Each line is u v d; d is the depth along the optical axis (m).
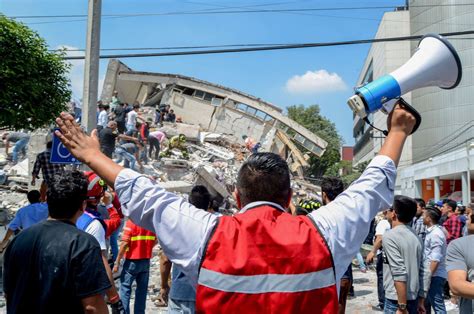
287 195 1.93
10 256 2.79
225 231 1.72
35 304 2.63
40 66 10.30
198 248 1.73
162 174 17.97
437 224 5.84
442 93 50.47
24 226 6.00
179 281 4.41
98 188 4.59
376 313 7.89
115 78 33.00
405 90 1.94
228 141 31.08
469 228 4.18
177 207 1.80
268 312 1.59
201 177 16.97
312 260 1.64
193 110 35.00
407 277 4.55
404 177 41.56
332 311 1.63
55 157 5.68
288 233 1.69
